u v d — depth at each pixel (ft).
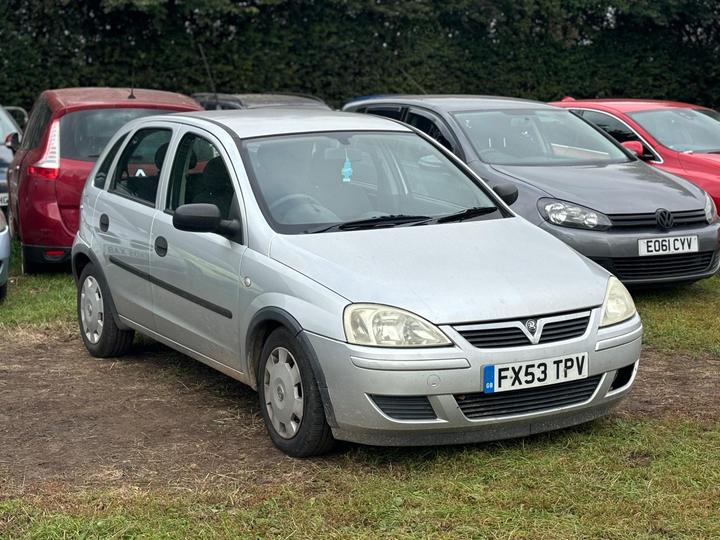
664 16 63.36
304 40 58.39
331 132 19.43
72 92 33.06
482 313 14.98
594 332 15.74
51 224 30.01
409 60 60.80
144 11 52.70
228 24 56.90
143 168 21.02
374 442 15.07
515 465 15.42
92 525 13.56
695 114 35.24
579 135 30.22
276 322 16.28
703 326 24.35
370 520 13.75
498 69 62.95
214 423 17.81
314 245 16.42
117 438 17.12
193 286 18.31
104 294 21.63
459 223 17.88
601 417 17.46
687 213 26.23
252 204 17.31
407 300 14.97
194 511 14.05
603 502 14.17
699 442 16.46
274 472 15.46
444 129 29.37
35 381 20.53
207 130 19.40
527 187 26.40
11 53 52.80
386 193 18.47
